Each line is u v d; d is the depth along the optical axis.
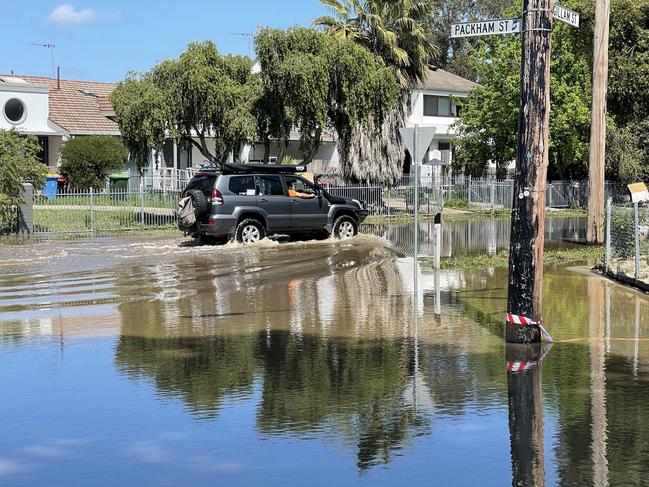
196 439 6.61
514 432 6.71
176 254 20.75
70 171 38.31
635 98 30.03
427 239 25.78
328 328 11.23
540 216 9.98
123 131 29.28
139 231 27.36
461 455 6.19
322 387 8.15
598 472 5.82
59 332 11.02
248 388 8.12
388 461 6.07
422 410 7.35
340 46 31.02
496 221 34.91
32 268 18.22
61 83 50.09
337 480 5.70
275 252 21.02
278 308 12.90
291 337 10.63
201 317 12.14
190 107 29.30
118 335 10.81
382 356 9.49
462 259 19.62
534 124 9.87
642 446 6.34
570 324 11.41
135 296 14.20
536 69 9.83
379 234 27.39
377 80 31.80
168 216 29.17
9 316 12.27
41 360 9.34
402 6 36.38
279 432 6.76
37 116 41.44
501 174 47.28
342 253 20.84
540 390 7.97
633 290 14.59
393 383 8.27
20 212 25.53
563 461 6.04
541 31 9.80
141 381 8.41
